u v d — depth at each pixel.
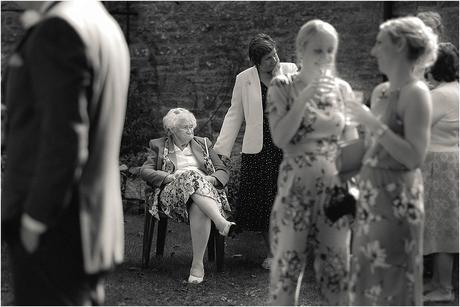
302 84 3.97
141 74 10.26
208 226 5.77
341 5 9.12
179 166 6.12
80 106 2.81
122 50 3.15
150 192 6.13
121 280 5.74
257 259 6.53
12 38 10.52
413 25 3.71
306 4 9.30
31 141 2.95
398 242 3.76
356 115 3.71
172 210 5.87
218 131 9.84
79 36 2.84
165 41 10.12
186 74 10.02
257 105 5.96
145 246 6.11
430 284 5.20
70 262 3.02
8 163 3.03
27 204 2.81
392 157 3.74
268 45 5.83
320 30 3.90
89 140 2.99
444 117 5.01
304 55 3.96
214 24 9.85
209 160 6.17
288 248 3.96
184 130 6.13
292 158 3.97
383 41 3.72
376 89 3.90
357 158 3.88
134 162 9.37
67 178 2.78
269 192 6.00
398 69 3.72
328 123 3.91
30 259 3.01
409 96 3.67
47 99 2.79
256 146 5.97
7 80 3.05
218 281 5.76
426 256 5.61
